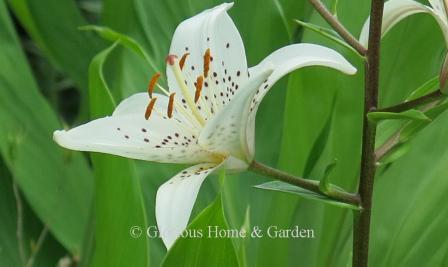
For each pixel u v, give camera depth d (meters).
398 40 1.18
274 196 1.19
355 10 1.20
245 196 1.22
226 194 1.21
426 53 1.18
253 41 1.24
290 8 1.27
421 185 1.16
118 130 1.02
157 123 1.03
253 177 1.23
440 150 1.17
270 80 1.01
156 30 1.25
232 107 0.99
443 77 1.00
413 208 1.15
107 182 1.10
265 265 1.19
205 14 1.04
